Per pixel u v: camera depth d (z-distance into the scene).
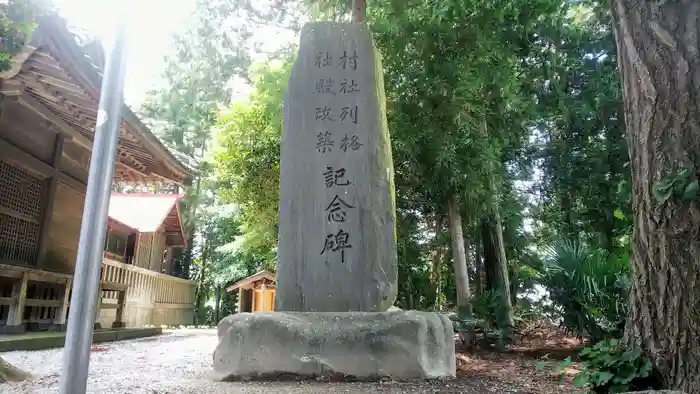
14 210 7.80
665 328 3.13
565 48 7.84
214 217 22.80
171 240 18.00
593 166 8.36
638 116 3.43
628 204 7.54
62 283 8.79
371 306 5.23
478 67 7.20
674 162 3.18
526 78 8.35
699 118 3.18
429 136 7.50
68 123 8.91
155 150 9.19
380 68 6.27
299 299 5.30
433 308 11.32
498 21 6.96
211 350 7.92
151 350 7.80
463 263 8.39
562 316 6.41
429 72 7.00
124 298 11.45
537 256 11.29
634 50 3.50
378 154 5.70
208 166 16.94
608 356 3.36
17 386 4.02
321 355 4.72
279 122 9.31
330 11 8.57
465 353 7.68
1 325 7.81
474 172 7.83
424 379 4.68
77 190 9.62
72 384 1.60
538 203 11.57
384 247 5.44
